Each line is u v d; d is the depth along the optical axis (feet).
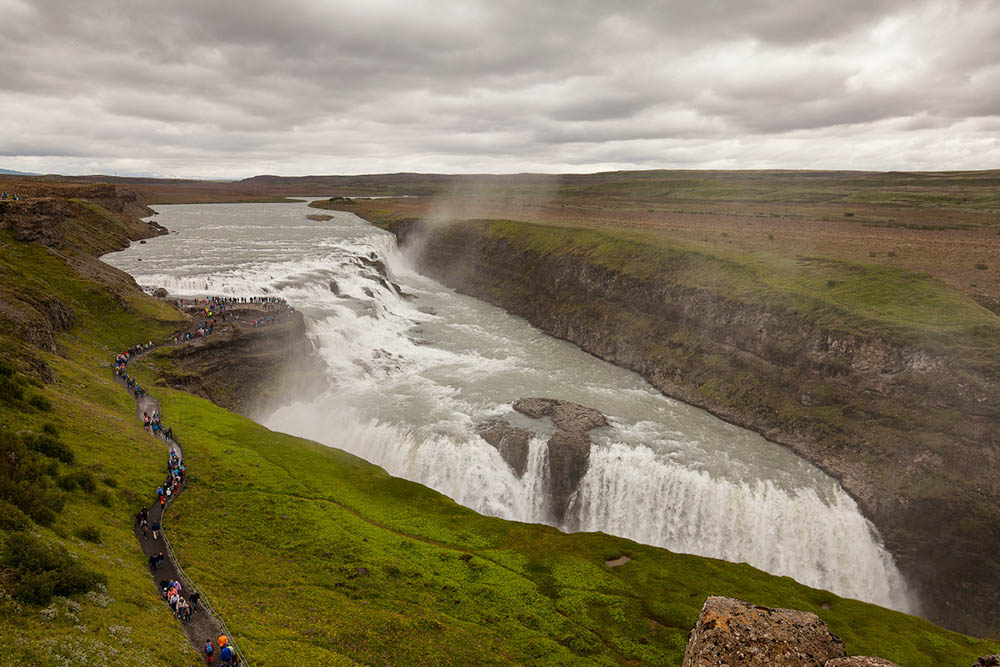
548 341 400.06
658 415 285.84
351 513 183.32
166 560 137.39
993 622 189.47
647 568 167.73
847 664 67.82
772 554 219.61
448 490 239.91
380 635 124.67
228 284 375.04
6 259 289.33
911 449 228.43
